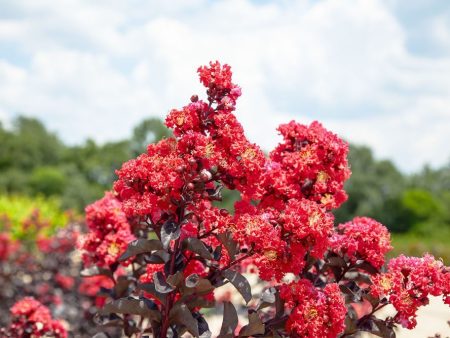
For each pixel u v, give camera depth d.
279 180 0.87
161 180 0.80
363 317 0.87
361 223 0.92
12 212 4.57
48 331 1.27
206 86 0.86
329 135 0.96
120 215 1.09
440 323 2.66
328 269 0.97
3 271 2.68
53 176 15.15
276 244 0.79
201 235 0.87
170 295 0.87
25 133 17.72
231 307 0.83
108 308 0.87
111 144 17.16
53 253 2.85
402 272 0.86
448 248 5.63
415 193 12.43
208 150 0.80
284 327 0.84
